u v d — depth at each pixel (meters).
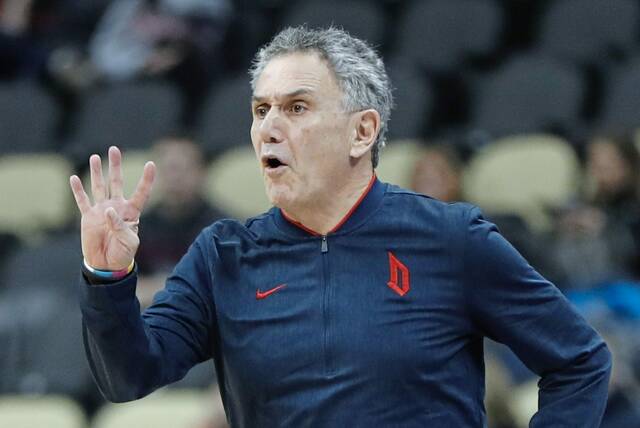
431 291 8.46
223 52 29.67
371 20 29.75
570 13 28.92
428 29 29.36
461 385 8.47
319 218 8.66
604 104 26.38
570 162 24.27
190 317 8.75
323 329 8.38
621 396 16.39
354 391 8.26
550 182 24.11
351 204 8.70
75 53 30.34
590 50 28.44
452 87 28.48
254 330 8.54
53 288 23.33
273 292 8.59
